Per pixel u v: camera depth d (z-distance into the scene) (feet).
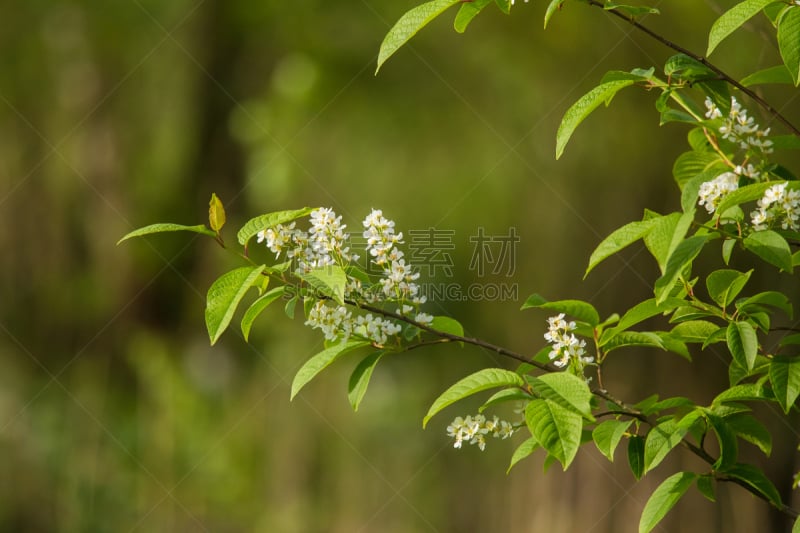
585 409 7.14
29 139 32.22
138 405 31.22
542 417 7.11
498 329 23.58
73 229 32.71
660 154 20.77
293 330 29.50
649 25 20.27
